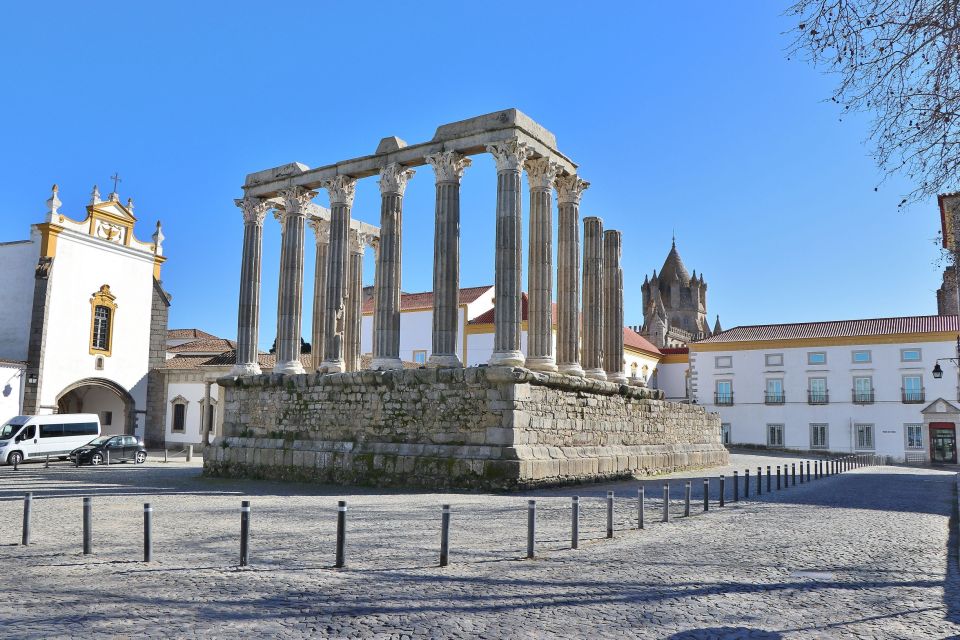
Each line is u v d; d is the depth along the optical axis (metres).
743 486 26.44
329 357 28.94
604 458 27.47
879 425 62.19
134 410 52.59
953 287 14.60
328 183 30.17
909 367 61.81
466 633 7.48
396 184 28.12
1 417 44.28
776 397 66.19
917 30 10.14
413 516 16.66
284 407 28.91
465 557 11.58
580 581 9.83
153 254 54.69
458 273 26.30
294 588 9.39
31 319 46.78
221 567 10.73
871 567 11.02
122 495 21.97
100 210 50.88
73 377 48.44
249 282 31.97
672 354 76.06
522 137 25.73
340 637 7.35
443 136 26.86
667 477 30.58
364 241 35.59
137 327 53.12
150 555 11.22
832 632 7.58
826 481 30.61
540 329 26.23
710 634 7.48
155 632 7.48
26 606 8.48
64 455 41.84
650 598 8.92
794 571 10.63
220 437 30.73
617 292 33.09
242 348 31.48
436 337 25.78
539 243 26.56
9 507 18.61
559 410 25.58
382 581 9.80
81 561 11.20
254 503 19.64
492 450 23.36
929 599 9.00
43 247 47.38
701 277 132.75
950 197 13.49
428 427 24.88
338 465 26.22
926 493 25.19
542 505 19.09
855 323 66.94
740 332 70.19
